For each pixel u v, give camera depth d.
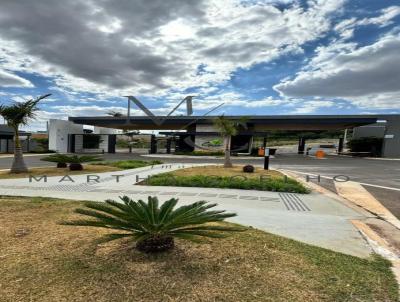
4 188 10.66
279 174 16.84
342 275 3.47
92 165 20.53
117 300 2.77
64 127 45.62
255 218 6.59
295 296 2.92
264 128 53.12
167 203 4.40
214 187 11.34
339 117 39.31
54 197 8.85
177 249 4.07
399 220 6.86
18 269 3.42
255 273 3.42
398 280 3.39
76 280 3.15
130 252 3.92
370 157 39.00
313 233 5.45
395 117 38.75
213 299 2.82
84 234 4.76
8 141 40.84
